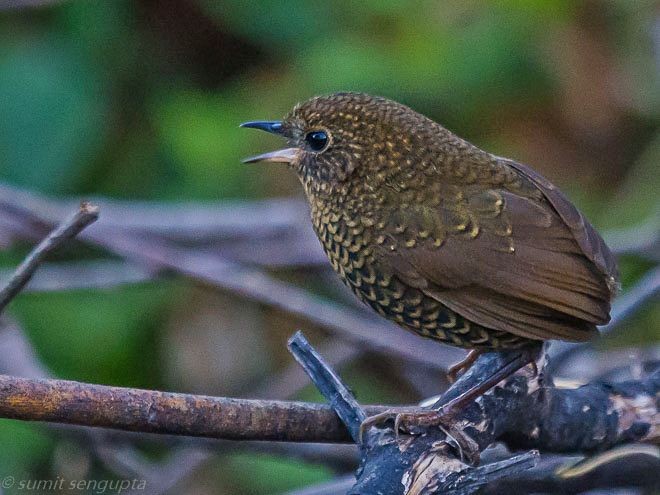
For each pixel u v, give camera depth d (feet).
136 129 44.01
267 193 43.57
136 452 41.27
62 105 42.80
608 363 40.09
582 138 45.11
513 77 43.80
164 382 42.96
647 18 44.91
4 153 42.45
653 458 27.78
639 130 45.52
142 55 44.42
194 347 43.21
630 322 39.75
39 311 41.78
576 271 27.12
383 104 28.96
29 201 39.70
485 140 44.27
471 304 27.50
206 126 42.52
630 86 45.19
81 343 41.78
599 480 27.86
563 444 26.68
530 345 27.50
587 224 27.96
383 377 43.78
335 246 28.94
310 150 29.14
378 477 23.39
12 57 42.88
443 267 27.55
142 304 42.75
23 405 21.76
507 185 28.45
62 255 45.91
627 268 46.09
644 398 27.02
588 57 44.75
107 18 43.88
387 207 28.14
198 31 44.96
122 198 43.57
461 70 42.96
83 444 37.32
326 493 30.91
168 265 38.22
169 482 38.37
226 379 43.32
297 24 43.88
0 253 43.21
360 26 43.50
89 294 42.32
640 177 44.96
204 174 43.04
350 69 42.06
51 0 41.83
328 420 24.27
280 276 46.78
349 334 38.11
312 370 24.66
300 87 42.27
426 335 28.96
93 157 42.93
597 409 26.68
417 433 24.73
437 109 43.39
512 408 26.02
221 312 43.52
